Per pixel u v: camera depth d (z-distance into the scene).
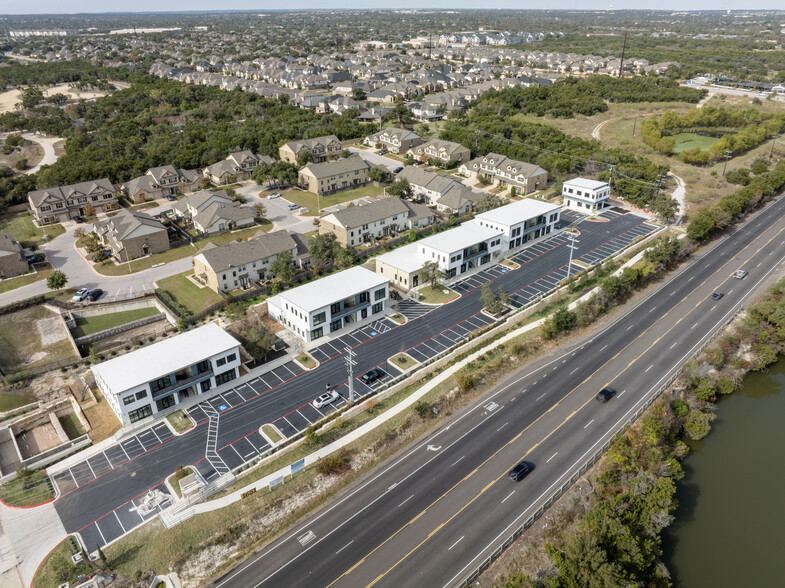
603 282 95.06
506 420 69.94
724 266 109.88
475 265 109.69
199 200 129.62
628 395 73.69
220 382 76.62
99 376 70.62
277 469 61.91
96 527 55.34
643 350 83.56
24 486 60.56
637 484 56.66
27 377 78.25
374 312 93.75
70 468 62.97
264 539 54.12
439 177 142.25
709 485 63.00
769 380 82.44
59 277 97.75
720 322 90.12
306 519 56.22
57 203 130.62
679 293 100.19
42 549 53.22
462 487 59.56
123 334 89.38
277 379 77.44
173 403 72.69
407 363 80.12
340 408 71.25
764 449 68.38
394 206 122.69
